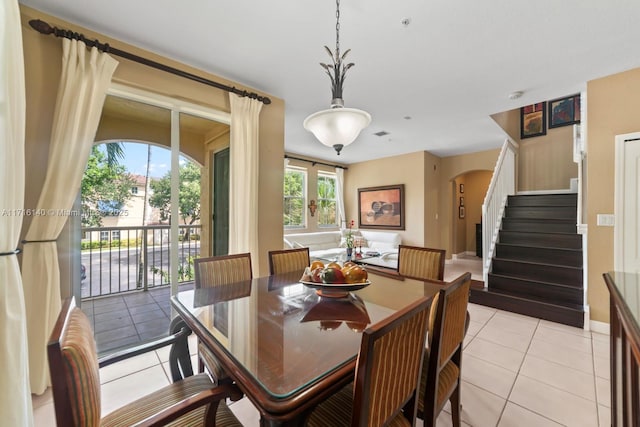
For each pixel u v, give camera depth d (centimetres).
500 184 448
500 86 295
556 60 245
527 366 216
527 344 252
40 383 178
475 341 259
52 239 186
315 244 616
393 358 83
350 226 645
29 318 177
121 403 175
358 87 296
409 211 610
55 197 184
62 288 204
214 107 271
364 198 696
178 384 124
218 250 295
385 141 515
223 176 293
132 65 223
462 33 208
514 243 401
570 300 315
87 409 71
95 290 250
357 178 717
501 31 205
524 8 182
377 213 667
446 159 652
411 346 91
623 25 198
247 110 284
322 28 203
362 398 73
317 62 249
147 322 271
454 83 287
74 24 197
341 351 106
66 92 187
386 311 147
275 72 267
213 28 203
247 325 130
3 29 131
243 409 173
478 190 757
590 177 281
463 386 192
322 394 84
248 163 283
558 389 188
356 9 183
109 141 231
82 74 193
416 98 324
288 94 315
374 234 636
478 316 321
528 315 322
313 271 169
